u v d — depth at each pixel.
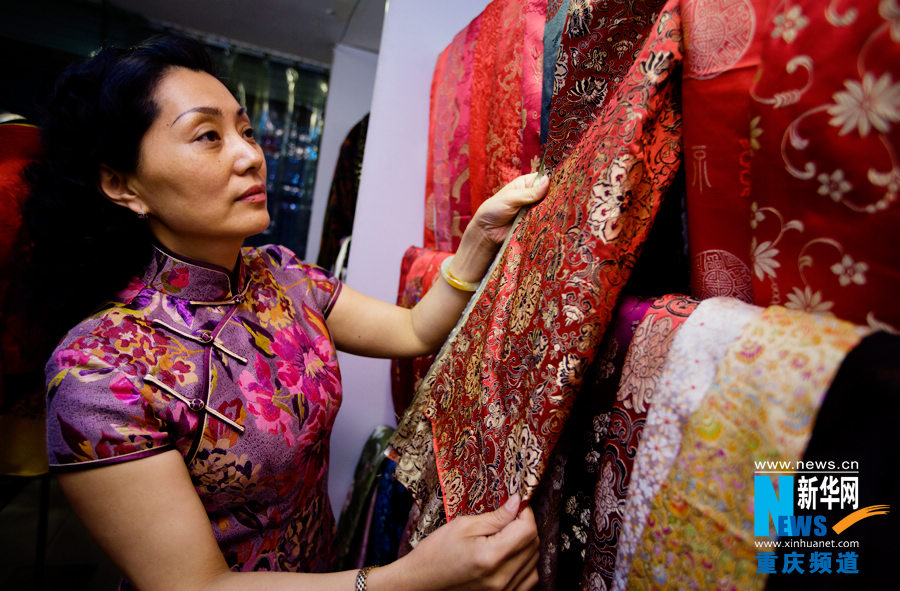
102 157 0.63
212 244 0.69
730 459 0.36
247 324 0.74
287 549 0.76
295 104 2.47
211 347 0.68
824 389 0.32
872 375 0.30
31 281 0.70
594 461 0.52
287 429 0.71
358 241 1.36
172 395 0.62
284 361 0.75
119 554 0.57
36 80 1.92
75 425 0.56
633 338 0.49
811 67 0.36
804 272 0.38
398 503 1.05
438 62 1.25
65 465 0.56
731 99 0.44
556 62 0.70
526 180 0.77
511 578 0.52
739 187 0.45
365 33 1.96
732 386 0.38
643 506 0.42
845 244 0.35
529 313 0.60
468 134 1.06
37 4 1.90
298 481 0.75
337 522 1.38
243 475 0.67
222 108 0.65
